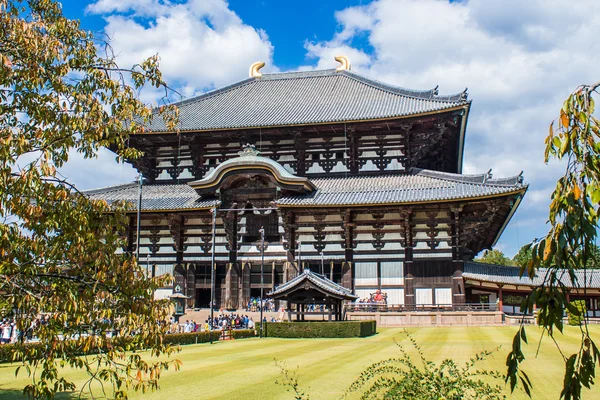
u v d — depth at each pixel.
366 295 56.84
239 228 61.16
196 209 59.47
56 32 12.51
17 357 11.23
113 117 12.45
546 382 18.89
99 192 65.69
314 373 21.34
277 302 58.94
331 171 63.44
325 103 69.31
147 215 61.44
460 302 54.66
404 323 51.44
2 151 10.66
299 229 59.41
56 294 10.91
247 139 65.31
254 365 24.11
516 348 7.23
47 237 11.41
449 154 70.88
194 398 16.72
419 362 23.81
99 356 11.96
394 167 62.44
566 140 7.23
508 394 16.75
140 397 16.94
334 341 36.75
